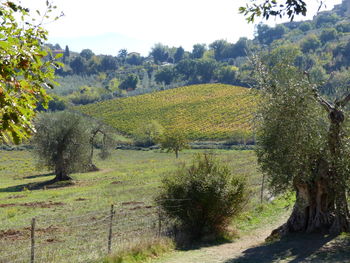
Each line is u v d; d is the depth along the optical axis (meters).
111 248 11.68
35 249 12.38
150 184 30.47
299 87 11.55
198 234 14.48
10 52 4.21
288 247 11.71
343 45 153.12
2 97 4.03
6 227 16.80
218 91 153.12
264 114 11.98
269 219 17.62
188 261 10.91
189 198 14.25
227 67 180.25
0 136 4.20
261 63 12.55
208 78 191.62
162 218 14.67
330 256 10.20
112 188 30.39
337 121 11.89
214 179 14.34
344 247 10.93
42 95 4.62
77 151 41.81
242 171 31.00
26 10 4.64
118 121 125.62
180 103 141.88
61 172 41.75
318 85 12.23
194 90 159.75
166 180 15.14
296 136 11.52
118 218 17.34
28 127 4.34
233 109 123.19
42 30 4.82
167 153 77.38
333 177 12.30
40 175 53.19
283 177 11.95
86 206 21.98
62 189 34.44
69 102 169.88
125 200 23.22
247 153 56.41
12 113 4.09
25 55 4.37
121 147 90.12
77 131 41.84
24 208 22.58
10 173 57.66
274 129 11.71
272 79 12.16
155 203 14.71
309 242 11.95
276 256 10.88
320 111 12.19
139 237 13.10
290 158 11.69
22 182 45.31
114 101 159.12
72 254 11.58
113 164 62.31
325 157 12.07
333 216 12.88
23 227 16.47
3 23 4.59
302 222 13.32
